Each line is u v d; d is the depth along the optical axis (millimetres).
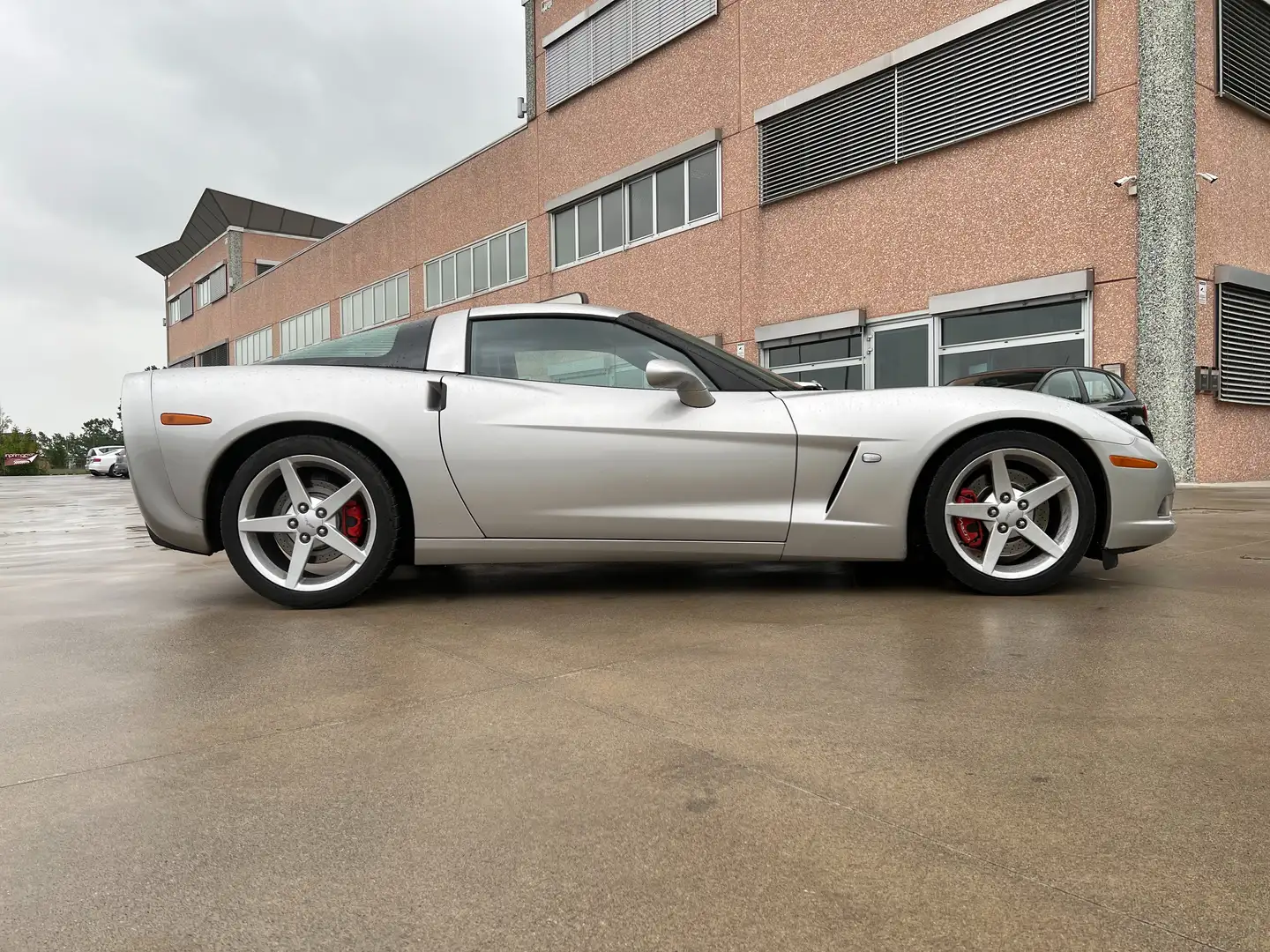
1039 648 2203
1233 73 10016
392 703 1833
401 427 2840
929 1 10844
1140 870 1105
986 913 1013
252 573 2854
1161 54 8914
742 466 2873
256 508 2881
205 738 1630
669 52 14453
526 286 18156
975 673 1987
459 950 954
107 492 16641
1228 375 9875
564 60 16734
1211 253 9719
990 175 10258
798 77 12391
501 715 1741
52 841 1221
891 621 2551
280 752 1552
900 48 11016
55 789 1398
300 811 1307
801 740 1573
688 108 14156
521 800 1337
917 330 11117
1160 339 9039
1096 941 955
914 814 1271
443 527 2881
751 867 1123
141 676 2061
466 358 2980
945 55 10648
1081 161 9500
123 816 1297
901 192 11172
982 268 10359
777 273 12797
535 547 2906
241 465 2904
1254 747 1511
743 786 1375
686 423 2871
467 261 20109
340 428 2887
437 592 3146
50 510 10133
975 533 2953
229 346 34969
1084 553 2889
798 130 12461
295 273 28922
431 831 1235
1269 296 10461
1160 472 2920
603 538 2895
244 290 33156
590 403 2904
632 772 1438
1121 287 9227
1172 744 1531
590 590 3154
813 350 12430
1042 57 9781
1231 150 10031
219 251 35812
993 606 2736
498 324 3047
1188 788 1348
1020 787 1357
